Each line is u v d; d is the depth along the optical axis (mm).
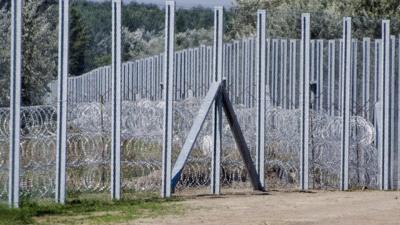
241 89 43906
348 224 24844
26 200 28156
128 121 31719
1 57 37969
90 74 68562
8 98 37656
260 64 34062
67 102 28547
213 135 32406
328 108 41406
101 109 30500
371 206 28984
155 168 32062
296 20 61594
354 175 36219
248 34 72375
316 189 34938
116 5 30125
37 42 45031
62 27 28484
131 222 24844
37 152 28562
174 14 31078
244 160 33031
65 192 28375
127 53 75188
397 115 36625
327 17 59250
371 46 39844
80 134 30109
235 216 26156
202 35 76375
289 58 43156
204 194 31984
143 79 56250
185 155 31844
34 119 28734
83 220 25219
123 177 31641
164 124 30766
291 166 35406
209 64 46062
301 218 25922
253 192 33000
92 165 30375
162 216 26094
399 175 36406
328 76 41625
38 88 44500
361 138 36500
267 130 35125
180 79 49969
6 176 28203
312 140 35312
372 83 38969
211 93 32281
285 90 43250
